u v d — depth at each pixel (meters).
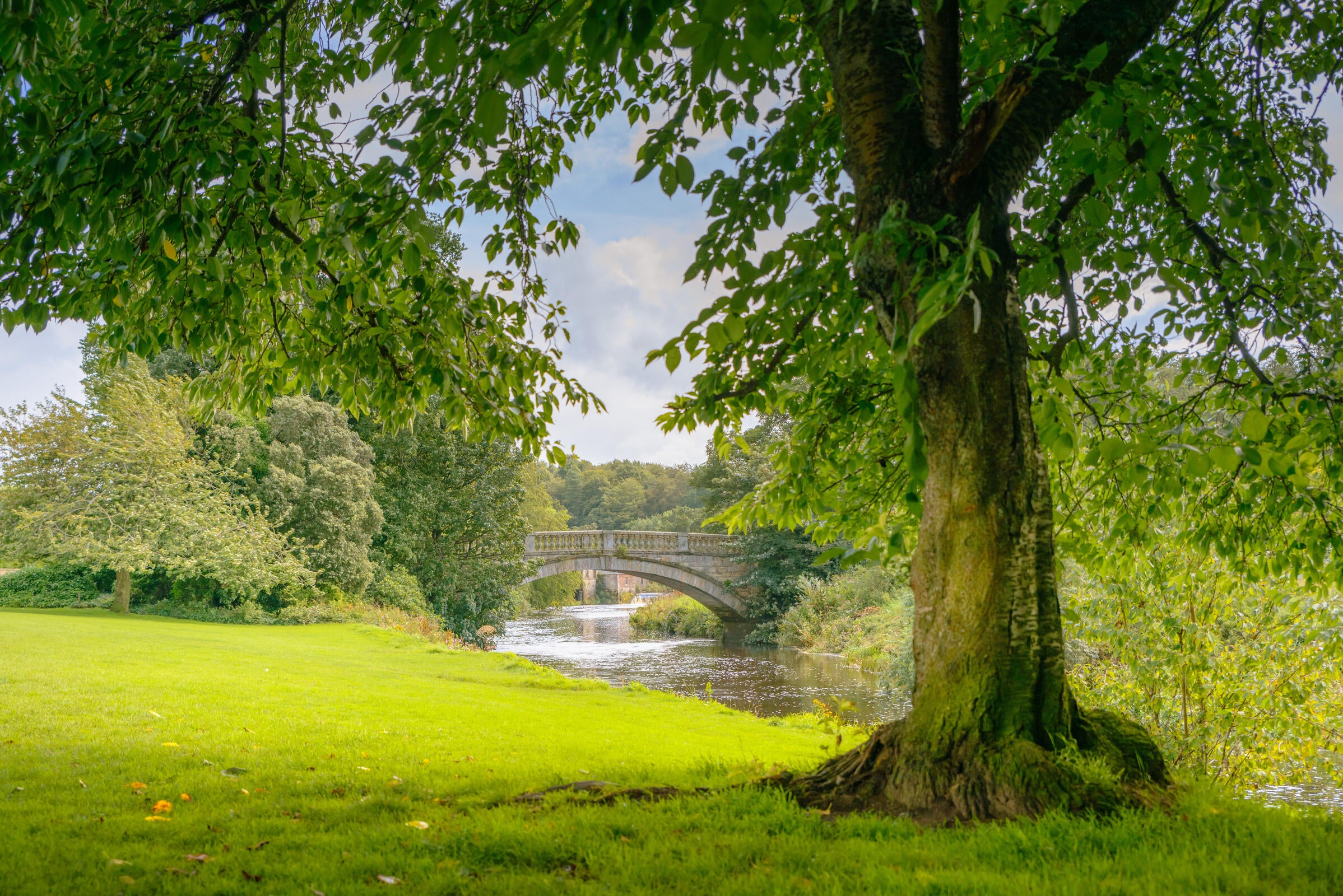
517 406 7.12
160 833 4.17
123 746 6.62
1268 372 6.09
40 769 5.68
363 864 3.43
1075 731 4.07
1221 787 4.45
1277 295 5.67
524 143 6.18
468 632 32.03
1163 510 6.38
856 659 27.52
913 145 3.88
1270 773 8.49
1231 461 3.10
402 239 4.59
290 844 3.89
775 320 4.50
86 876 3.36
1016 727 3.83
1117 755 3.99
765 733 10.20
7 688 9.31
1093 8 3.90
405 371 6.76
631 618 52.56
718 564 40.28
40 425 22.27
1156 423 5.76
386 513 30.23
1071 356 6.16
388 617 26.62
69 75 3.88
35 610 23.08
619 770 6.37
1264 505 6.09
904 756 4.04
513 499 33.09
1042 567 3.94
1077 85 3.88
